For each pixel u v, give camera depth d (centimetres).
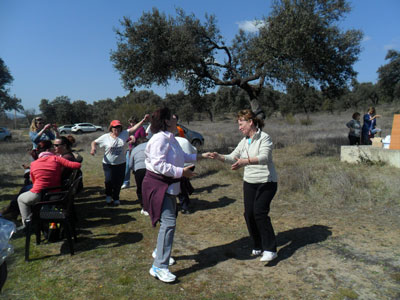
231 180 747
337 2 925
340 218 457
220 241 396
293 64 952
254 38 1059
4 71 4103
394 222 429
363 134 1002
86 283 297
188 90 1294
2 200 614
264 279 298
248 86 1238
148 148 298
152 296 273
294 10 909
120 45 1083
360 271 302
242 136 1817
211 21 1148
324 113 5275
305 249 358
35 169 400
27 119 5875
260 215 326
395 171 697
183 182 501
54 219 359
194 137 1510
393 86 5278
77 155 559
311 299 261
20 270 326
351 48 1051
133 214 515
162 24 1044
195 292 279
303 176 654
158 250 299
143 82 1084
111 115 2648
